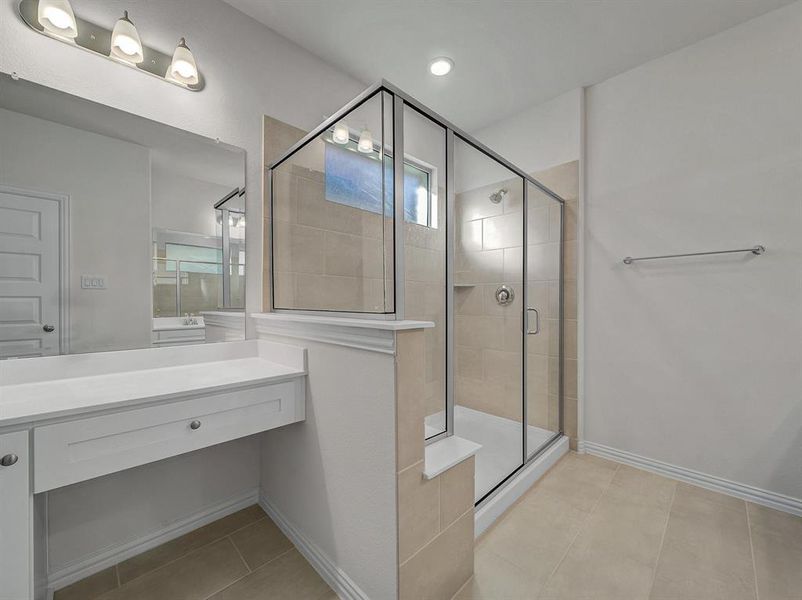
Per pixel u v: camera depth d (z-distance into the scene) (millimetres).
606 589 1253
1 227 1139
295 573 1329
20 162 1166
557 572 1330
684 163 1974
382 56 1998
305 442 1422
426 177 1372
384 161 1203
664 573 1325
